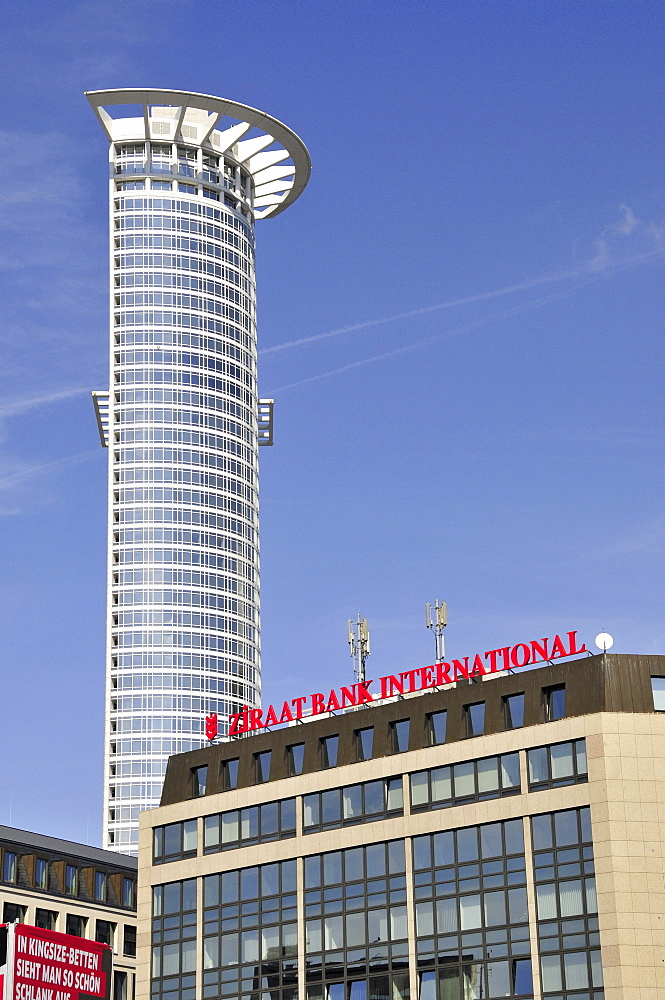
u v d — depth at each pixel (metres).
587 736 89.81
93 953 87.44
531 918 88.75
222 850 105.06
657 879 86.44
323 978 96.56
